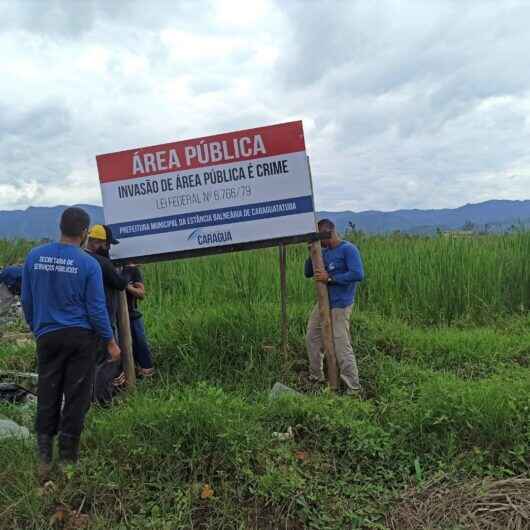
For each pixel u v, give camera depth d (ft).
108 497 13.25
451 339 24.61
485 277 31.58
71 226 14.51
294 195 20.38
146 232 21.30
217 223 20.89
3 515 12.66
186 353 22.97
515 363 22.13
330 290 20.67
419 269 31.53
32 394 20.44
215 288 30.96
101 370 19.57
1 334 28.30
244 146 20.49
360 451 15.05
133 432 14.85
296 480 13.50
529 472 14.05
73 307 14.34
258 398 19.08
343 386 21.25
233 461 13.78
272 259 34.09
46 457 14.17
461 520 12.67
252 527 12.76
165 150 20.95
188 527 12.60
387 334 25.12
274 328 24.13
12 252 44.37
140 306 29.35
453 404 15.94
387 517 13.17
